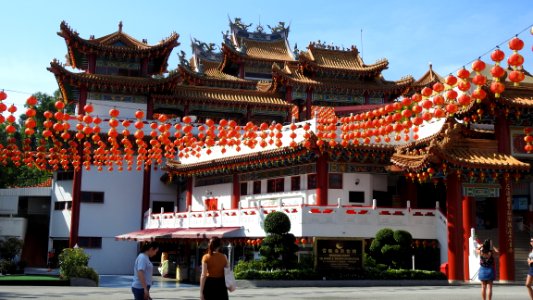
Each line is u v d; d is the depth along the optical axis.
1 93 26.62
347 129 32.53
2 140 84.19
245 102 65.31
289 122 67.56
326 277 35.28
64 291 30.97
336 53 71.44
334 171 44.62
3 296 27.36
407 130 28.06
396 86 67.88
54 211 60.84
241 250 44.59
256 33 82.44
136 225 58.75
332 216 38.59
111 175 58.84
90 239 57.47
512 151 36.59
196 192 56.59
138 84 60.19
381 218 39.09
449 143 36.00
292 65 77.62
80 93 59.66
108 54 63.38
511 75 17.55
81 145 57.78
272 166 48.53
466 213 35.97
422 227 39.28
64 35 61.00
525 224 46.88
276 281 34.28
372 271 35.56
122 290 32.34
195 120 67.00
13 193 66.06
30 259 66.50
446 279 35.78
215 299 14.73
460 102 20.88
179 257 50.94
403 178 46.09
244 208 42.62
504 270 35.31
